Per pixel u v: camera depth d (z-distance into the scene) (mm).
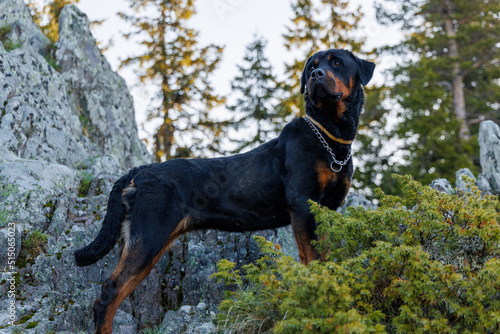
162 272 5039
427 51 22672
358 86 4621
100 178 6238
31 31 9133
